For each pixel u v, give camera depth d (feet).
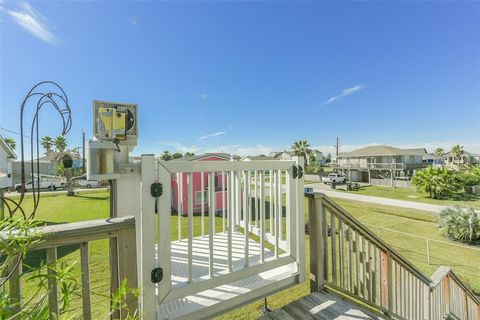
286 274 5.66
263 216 5.36
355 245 6.56
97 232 3.08
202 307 4.39
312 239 6.10
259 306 10.69
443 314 9.68
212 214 4.67
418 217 31.48
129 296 3.35
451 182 48.34
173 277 4.94
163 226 4.07
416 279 8.49
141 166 3.96
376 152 90.07
